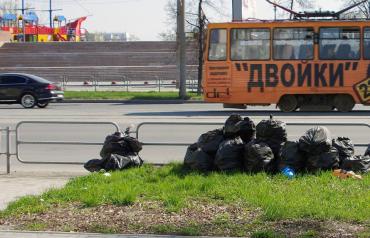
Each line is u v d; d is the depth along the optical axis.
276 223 7.57
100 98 37.69
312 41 25.98
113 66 71.12
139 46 75.06
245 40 26.30
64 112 27.77
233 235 7.15
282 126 10.70
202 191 9.18
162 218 7.94
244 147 10.60
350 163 10.42
